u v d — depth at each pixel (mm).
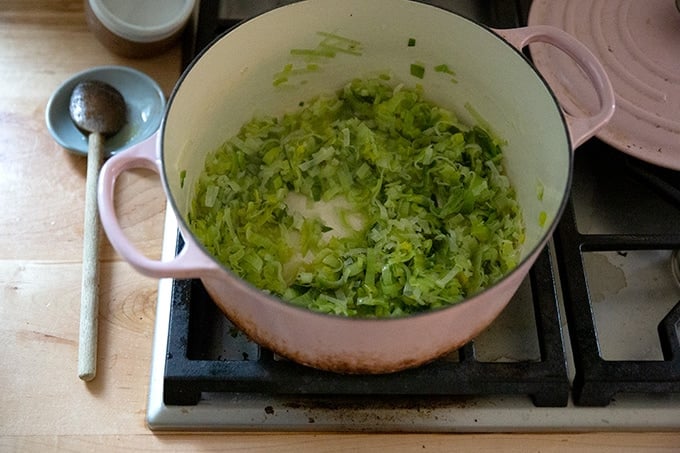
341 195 714
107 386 625
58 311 660
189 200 655
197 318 629
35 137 753
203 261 488
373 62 727
